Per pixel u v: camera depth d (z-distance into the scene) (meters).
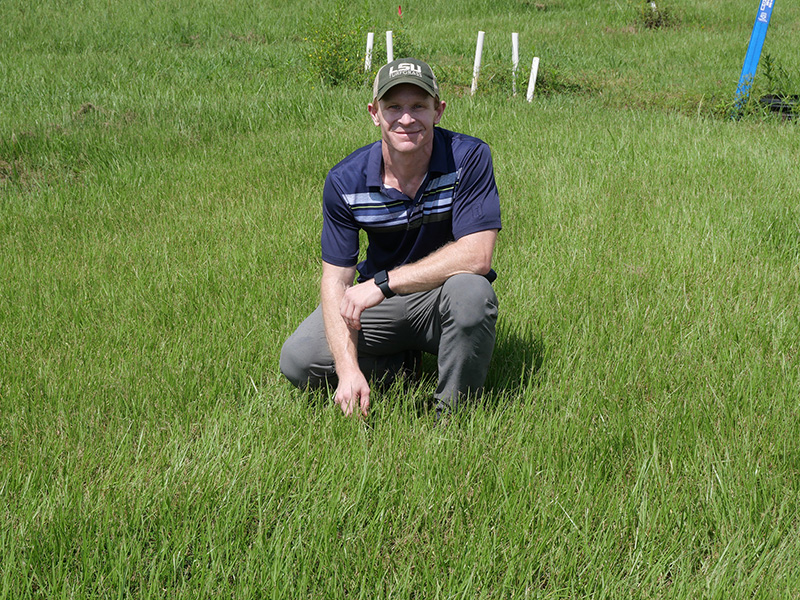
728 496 2.45
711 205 5.29
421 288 2.82
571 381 3.19
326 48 11.62
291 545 2.29
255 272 4.45
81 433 2.86
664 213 5.26
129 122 8.19
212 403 3.14
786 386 3.05
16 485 2.55
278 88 10.47
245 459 2.70
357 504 2.46
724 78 12.59
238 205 5.77
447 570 2.24
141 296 4.12
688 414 2.86
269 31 16.17
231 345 3.55
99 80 10.86
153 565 2.17
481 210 2.85
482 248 2.83
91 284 4.37
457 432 2.87
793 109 9.42
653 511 2.39
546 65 13.17
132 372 3.30
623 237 4.86
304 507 2.47
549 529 2.33
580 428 2.84
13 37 14.41
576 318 3.75
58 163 6.94
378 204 2.88
